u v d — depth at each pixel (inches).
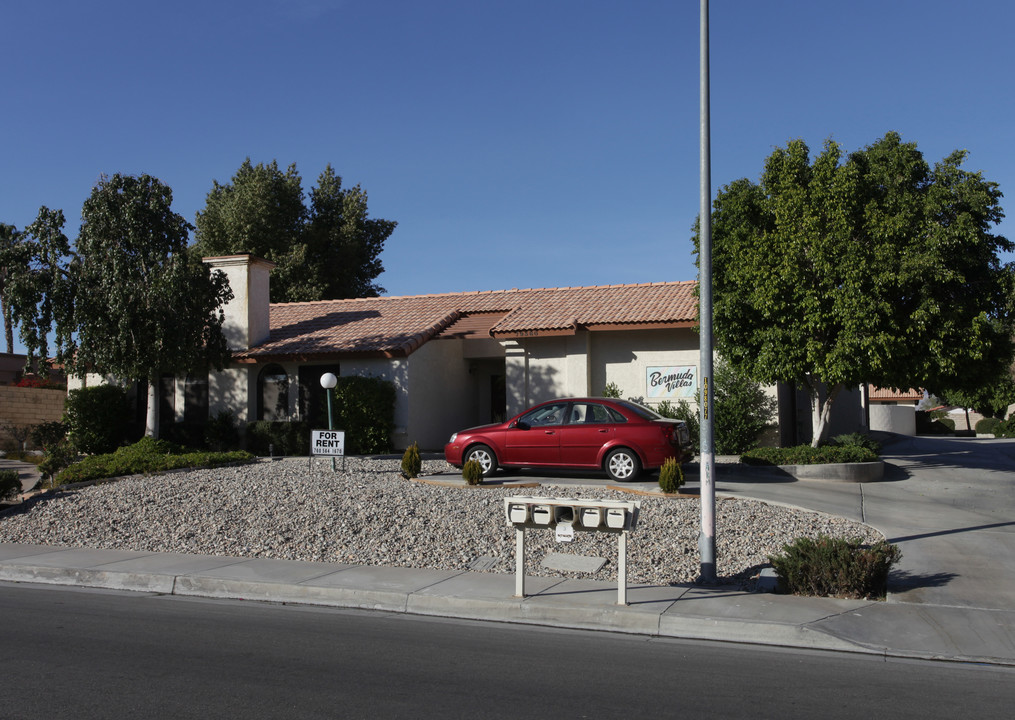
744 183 762.8
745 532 460.4
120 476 629.9
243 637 304.0
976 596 355.6
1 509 554.9
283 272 1583.4
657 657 283.4
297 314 1130.0
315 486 556.7
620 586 337.1
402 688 244.1
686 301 909.2
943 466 810.8
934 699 239.6
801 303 679.1
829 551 362.0
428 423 951.6
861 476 695.1
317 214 1818.4
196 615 340.8
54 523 505.4
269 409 994.1
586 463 628.1
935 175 705.0
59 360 852.0
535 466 642.2
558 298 1009.5
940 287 682.2
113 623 324.2
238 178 1716.3
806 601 345.7
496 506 500.4
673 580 387.2
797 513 514.6
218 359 914.1
